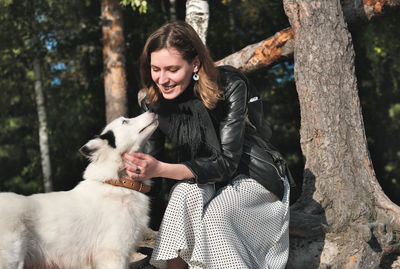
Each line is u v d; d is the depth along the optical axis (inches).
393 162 548.7
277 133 571.5
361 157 174.9
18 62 563.2
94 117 557.0
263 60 234.5
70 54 552.4
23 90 608.4
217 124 124.1
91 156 127.0
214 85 119.3
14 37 530.3
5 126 611.2
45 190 540.1
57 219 117.6
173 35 116.0
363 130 178.7
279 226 124.3
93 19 550.9
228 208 113.2
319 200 172.4
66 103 561.6
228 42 496.7
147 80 133.5
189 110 127.6
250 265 110.2
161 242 113.3
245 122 125.3
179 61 117.0
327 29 184.1
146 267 147.6
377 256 153.1
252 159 125.3
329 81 179.9
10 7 508.7
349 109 178.4
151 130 132.3
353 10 233.3
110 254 122.2
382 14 232.5
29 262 116.6
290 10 192.5
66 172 579.8
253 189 120.8
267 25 505.7
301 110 185.9
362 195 169.8
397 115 517.3
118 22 410.0
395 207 166.9
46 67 583.2
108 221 123.0
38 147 655.8
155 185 140.8
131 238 125.8
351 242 155.3
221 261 107.5
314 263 153.5
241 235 115.0
